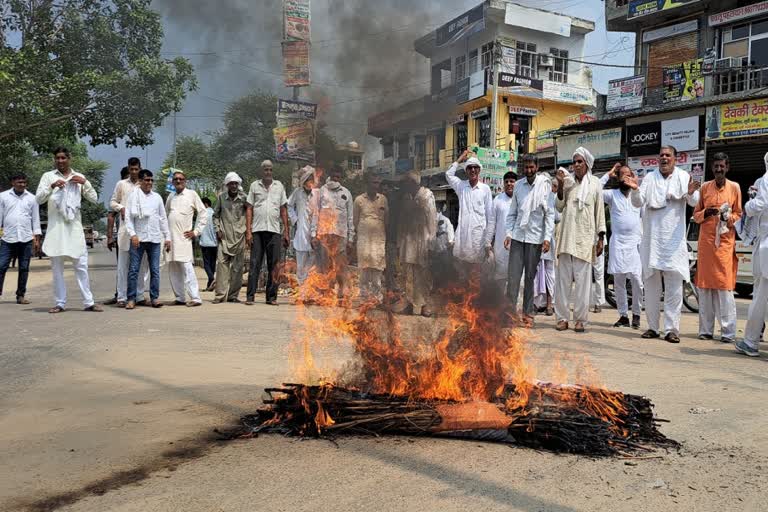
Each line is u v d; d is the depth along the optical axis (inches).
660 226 263.7
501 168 653.3
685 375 187.3
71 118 546.6
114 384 161.6
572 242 275.6
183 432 123.5
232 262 370.0
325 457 110.8
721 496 96.7
